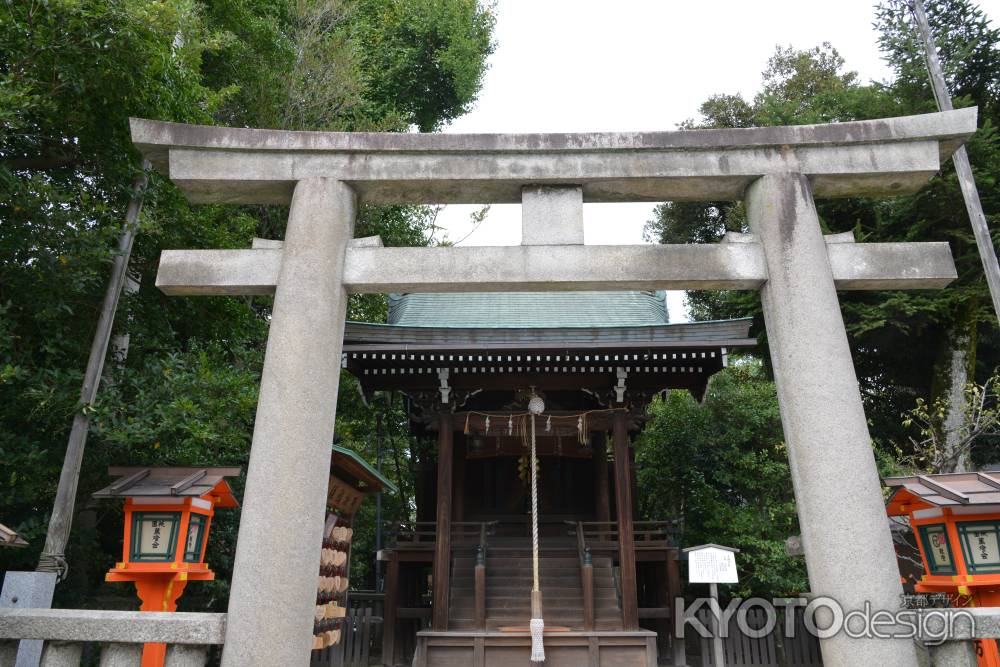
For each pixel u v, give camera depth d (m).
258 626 4.30
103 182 8.42
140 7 7.21
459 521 15.56
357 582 20.67
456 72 21.84
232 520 10.80
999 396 11.13
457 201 5.91
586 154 5.62
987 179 11.37
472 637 11.79
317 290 5.14
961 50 12.61
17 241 7.14
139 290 9.84
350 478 8.91
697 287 5.54
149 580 5.76
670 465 18.16
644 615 13.41
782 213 5.39
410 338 13.80
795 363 5.01
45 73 7.34
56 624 4.18
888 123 5.56
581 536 13.65
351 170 5.55
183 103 8.71
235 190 5.67
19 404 7.31
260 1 15.25
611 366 13.76
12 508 7.85
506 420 13.91
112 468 6.06
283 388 4.86
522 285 5.45
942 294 12.02
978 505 5.54
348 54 16.66
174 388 8.15
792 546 7.57
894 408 15.16
